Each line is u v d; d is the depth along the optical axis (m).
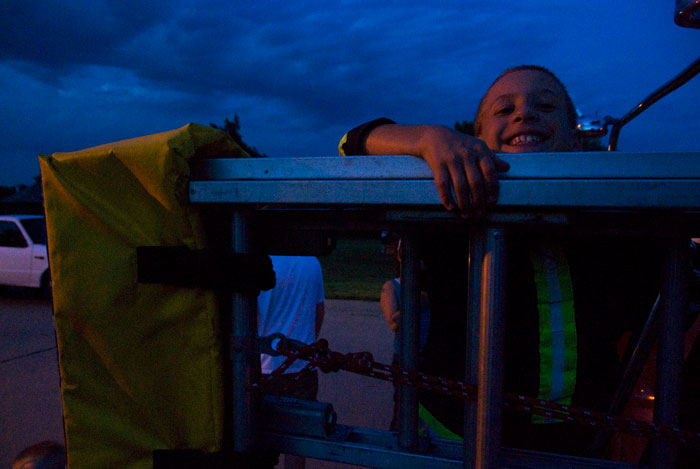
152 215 0.71
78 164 0.72
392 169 0.64
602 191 0.56
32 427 3.42
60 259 0.73
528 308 1.00
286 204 0.69
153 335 0.72
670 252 0.63
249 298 0.72
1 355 5.12
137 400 0.73
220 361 0.73
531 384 0.99
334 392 4.03
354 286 9.44
